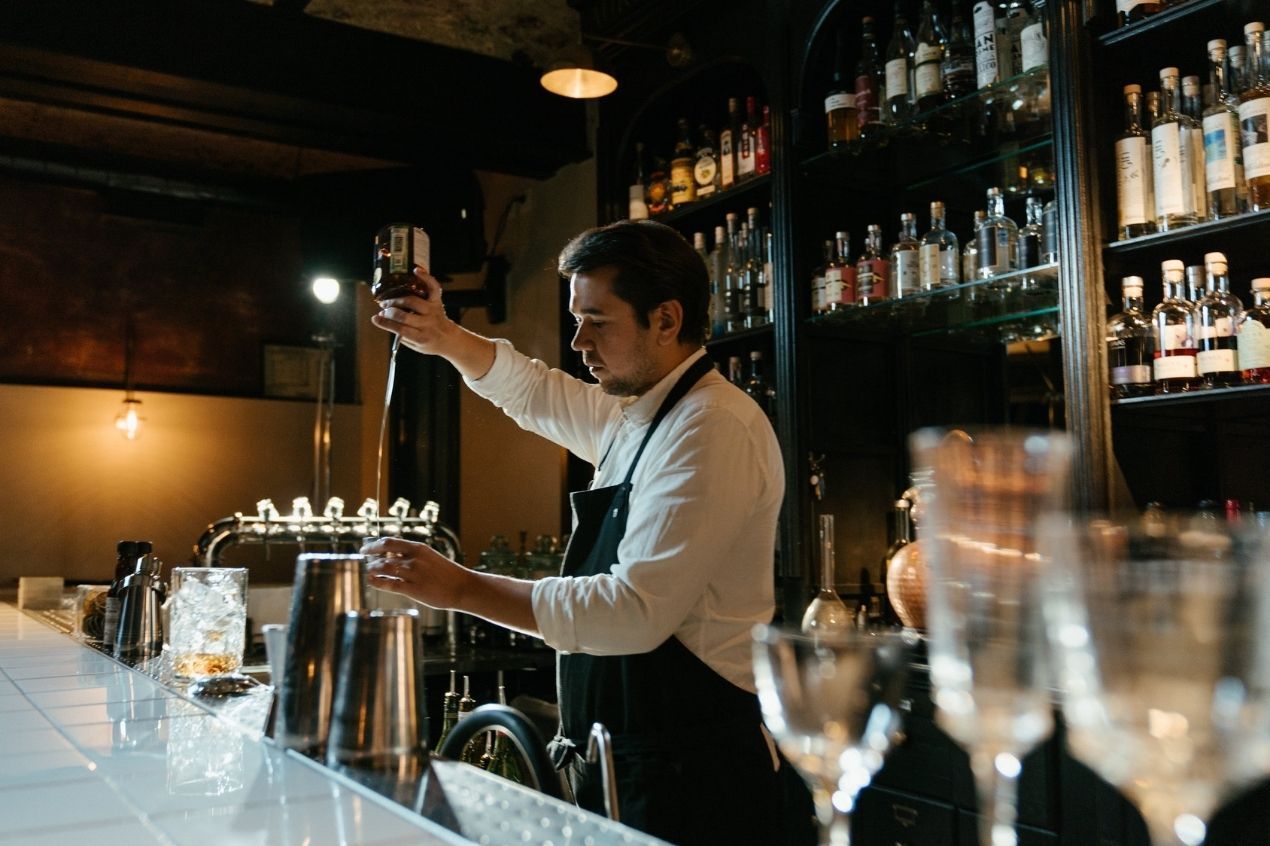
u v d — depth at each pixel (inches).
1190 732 18.2
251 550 259.0
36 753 44.4
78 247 265.1
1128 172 92.4
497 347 80.4
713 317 142.7
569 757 66.2
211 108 165.0
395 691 41.8
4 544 247.8
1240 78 88.4
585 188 191.5
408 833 31.7
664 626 59.7
